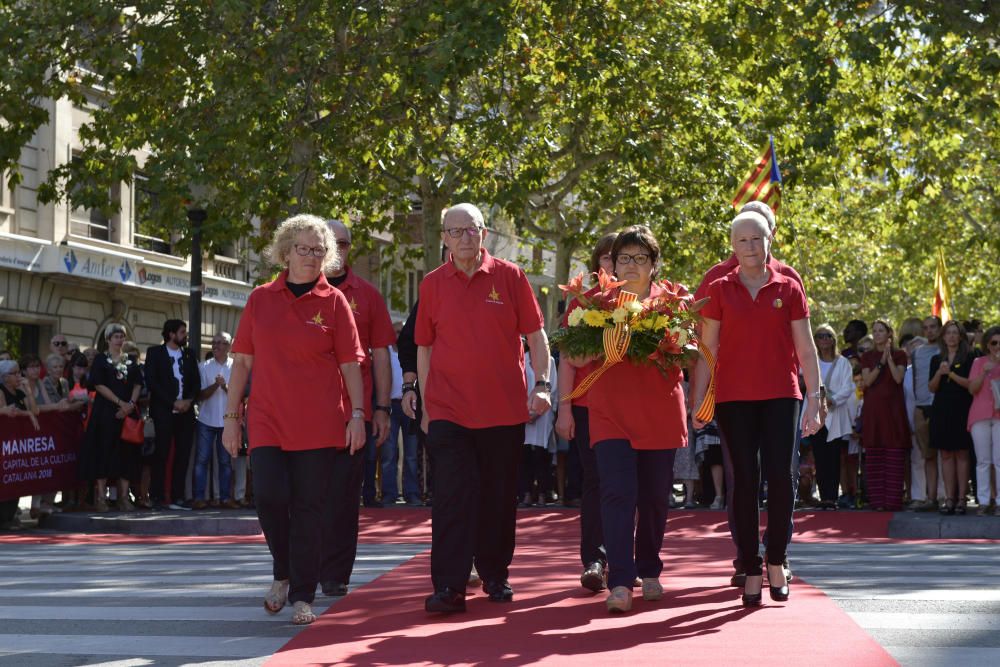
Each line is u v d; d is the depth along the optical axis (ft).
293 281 25.34
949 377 54.19
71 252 106.83
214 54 79.20
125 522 54.85
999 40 74.43
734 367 25.14
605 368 25.02
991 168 111.24
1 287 101.40
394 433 62.08
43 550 45.50
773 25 82.28
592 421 25.29
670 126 92.22
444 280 25.55
